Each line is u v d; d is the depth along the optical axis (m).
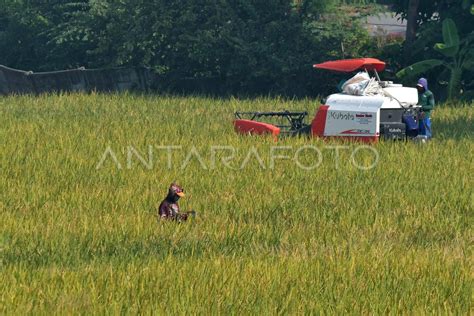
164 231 56.91
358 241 55.94
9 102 126.50
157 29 157.38
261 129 91.62
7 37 179.00
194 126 98.81
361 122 88.81
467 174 76.00
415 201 66.69
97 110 115.62
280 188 69.75
